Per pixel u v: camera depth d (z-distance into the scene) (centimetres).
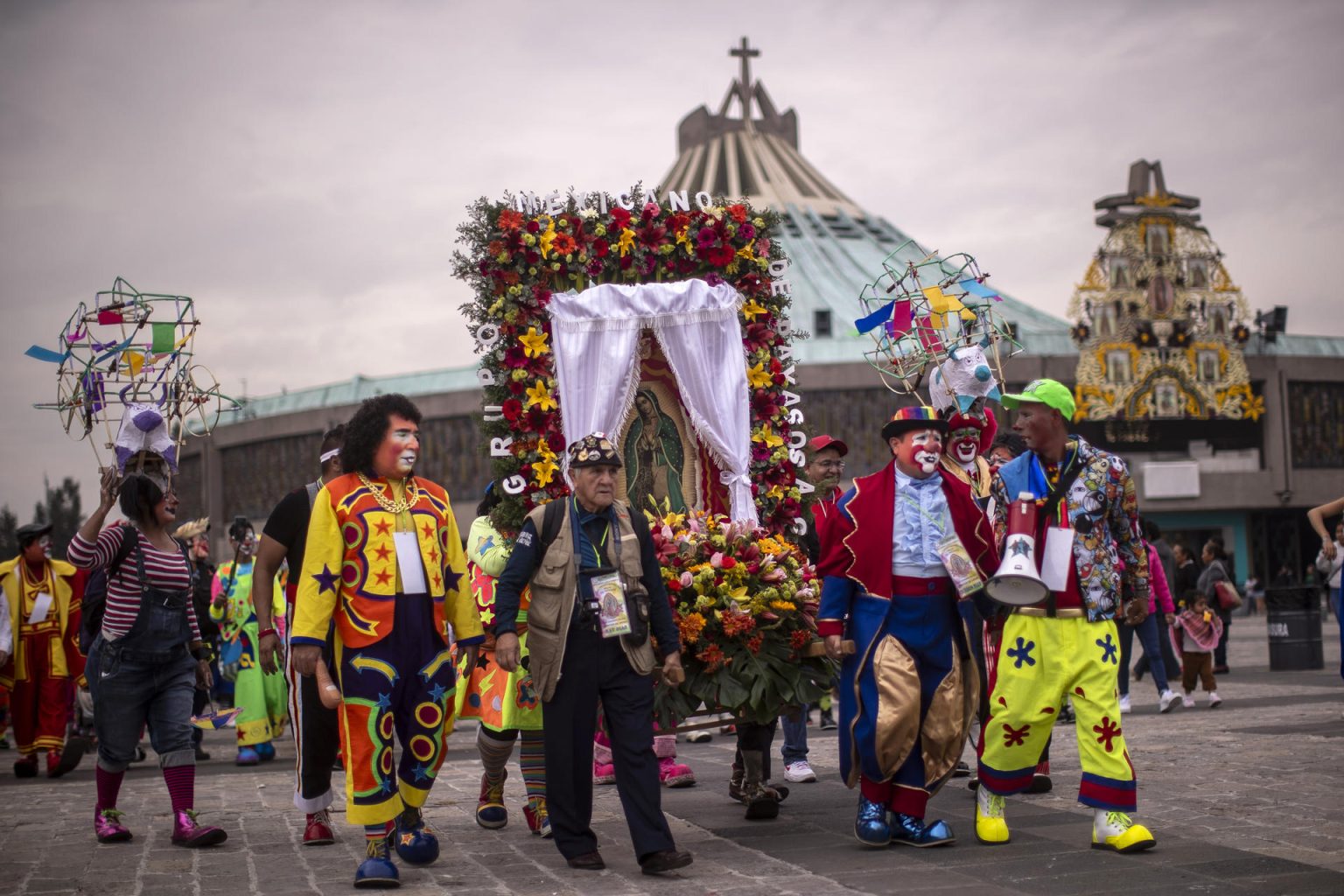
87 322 765
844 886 550
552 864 625
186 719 716
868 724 633
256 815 818
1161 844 611
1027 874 559
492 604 735
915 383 805
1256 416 4662
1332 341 5062
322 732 679
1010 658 624
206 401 779
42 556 1117
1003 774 631
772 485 834
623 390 781
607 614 611
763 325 845
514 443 773
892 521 639
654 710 686
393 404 626
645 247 823
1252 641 2723
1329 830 633
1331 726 1084
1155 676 1305
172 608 717
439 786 928
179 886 590
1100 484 619
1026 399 628
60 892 581
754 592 718
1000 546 632
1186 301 4584
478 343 788
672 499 812
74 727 1323
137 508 720
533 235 787
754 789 737
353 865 634
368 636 604
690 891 552
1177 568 1927
